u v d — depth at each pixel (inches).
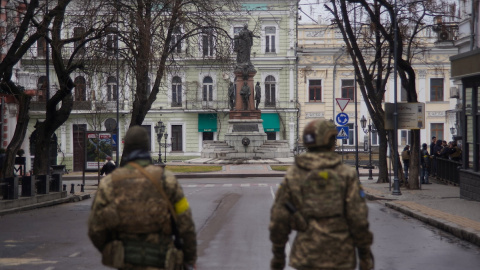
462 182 819.4
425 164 1171.3
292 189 194.4
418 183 1003.9
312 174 192.5
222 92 2578.7
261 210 744.3
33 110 2278.5
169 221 186.5
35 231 561.6
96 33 920.9
